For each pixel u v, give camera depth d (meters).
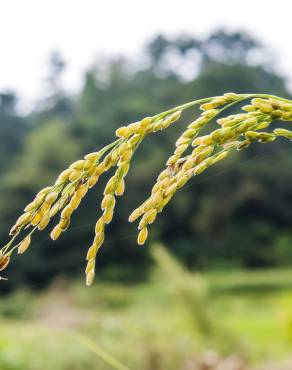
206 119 1.67
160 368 9.05
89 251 1.60
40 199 1.56
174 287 13.02
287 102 1.69
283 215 52.06
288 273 45.44
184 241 51.41
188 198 51.66
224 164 46.81
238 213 52.06
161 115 1.64
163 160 49.56
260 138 1.68
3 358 7.27
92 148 56.31
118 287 44.22
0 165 63.47
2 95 73.75
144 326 9.73
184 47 78.69
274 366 10.85
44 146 53.94
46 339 7.91
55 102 77.50
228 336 12.29
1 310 20.89
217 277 44.62
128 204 47.53
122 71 69.69
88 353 7.71
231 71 58.59
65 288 27.27
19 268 43.22
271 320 22.58
